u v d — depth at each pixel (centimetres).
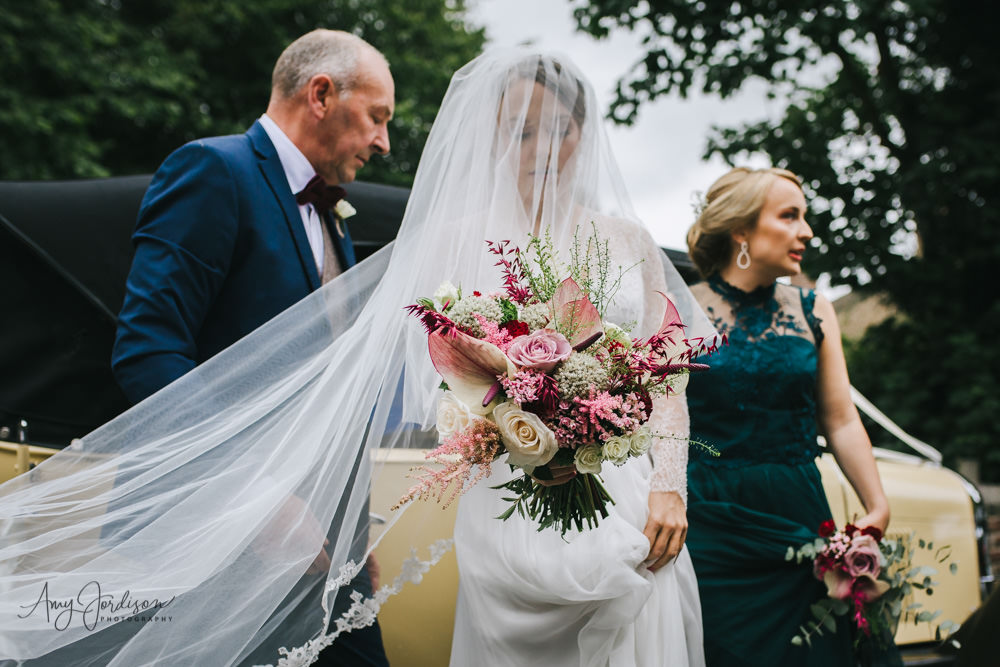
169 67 1226
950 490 385
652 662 204
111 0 1330
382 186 379
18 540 184
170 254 213
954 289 913
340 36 254
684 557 230
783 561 251
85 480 190
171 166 226
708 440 265
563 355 177
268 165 238
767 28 879
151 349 205
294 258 234
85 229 323
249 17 1365
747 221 275
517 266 201
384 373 199
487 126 216
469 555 208
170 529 185
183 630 180
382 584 216
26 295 309
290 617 191
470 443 179
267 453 194
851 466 273
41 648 178
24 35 1116
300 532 187
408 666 263
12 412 291
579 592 192
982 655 268
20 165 1061
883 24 921
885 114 957
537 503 191
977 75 930
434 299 187
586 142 225
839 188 943
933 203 898
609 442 176
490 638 204
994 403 841
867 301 1013
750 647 244
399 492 224
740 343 268
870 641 262
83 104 1131
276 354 208
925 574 264
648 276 229
